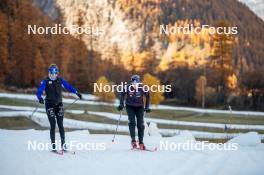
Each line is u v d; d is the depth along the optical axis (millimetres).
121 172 9422
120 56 167500
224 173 9883
